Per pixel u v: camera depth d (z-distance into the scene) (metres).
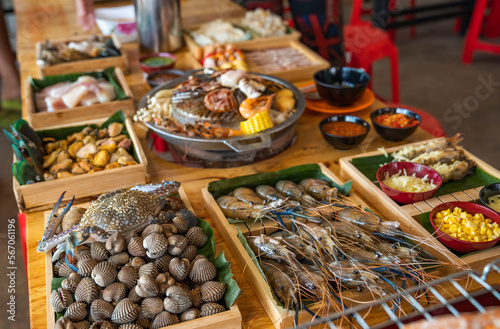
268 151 1.96
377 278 1.24
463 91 5.15
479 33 5.74
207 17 3.63
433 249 1.37
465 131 4.45
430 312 1.26
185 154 1.96
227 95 1.89
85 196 1.69
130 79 2.67
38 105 2.24
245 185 1.64
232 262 1.43
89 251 1.27
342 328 1.18
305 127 2.17
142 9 2.82
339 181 1.62
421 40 6.45
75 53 2.66
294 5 3.69
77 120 2.15
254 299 1.30
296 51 2.97
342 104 2.20
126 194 1.35
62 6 3.95
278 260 1.32
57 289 1.22
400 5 7.40
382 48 3.87
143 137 2.10
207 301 1.18
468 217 1.41
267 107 1.86
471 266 1.32
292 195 1.55
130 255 1.25
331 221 1.47
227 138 1.80
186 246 1.26
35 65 2.87
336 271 1.25
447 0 7.54
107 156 1.78
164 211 1.43
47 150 1.88
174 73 2.50
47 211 1.62
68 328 1.07
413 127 1.91
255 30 3.12
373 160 1.81
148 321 1.13
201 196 1.72
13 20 6.71
